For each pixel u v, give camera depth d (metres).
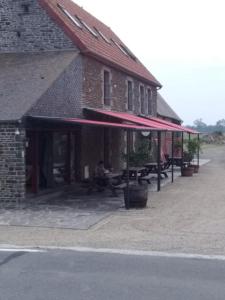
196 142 31.25
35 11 20.75
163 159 31.80
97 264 8.50
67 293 6.80
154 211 14.87
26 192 17.22
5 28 21.09
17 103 15.77
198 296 6.68
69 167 20.44
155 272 7.97
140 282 7.35
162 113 37.38
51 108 17.20
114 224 12.77
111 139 24.64
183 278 7.59
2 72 18.38
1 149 15.55
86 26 24.78
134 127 16.27
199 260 8.87
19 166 15.47
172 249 9.80
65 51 20.27
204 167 33.97
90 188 18.70
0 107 15.59
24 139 15.49
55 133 19.48
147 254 9.35
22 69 18.53
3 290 6.95
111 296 6.67
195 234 11.42
